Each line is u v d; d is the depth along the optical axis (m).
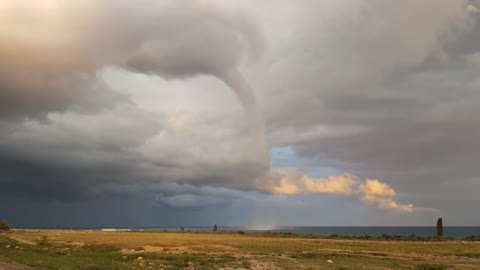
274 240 103.12
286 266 47.38
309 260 53.75
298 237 128.75
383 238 123.75
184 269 43.47
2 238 78.44
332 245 86.88
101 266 39.22
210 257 54.75
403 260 56.97
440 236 131.75
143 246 73.44
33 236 96.75
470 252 71.75
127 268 39.78
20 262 38.00
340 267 46.97
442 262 55.78
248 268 45.31
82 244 75.12
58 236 99.62
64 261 41.41
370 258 58.78
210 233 150.00
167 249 69.00
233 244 83.31
